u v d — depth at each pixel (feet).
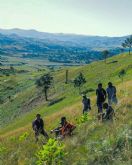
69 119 97.91
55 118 134.00
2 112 542.57
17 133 126.82
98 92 78.84
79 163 46.85
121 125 54.90
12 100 574.15
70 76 615.57
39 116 76.07
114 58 643.45
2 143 93.61
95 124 62.64
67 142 58.59
